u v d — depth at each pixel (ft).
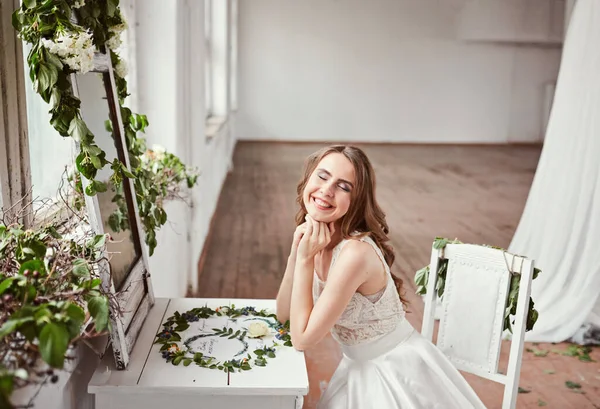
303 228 6.38
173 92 12.32
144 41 12.10
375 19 45.98
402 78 47.06
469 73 47.24
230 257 18.63
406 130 47.93
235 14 40.50
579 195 12.76
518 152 44.19
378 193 28.68
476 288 7.00
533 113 48.11
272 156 40.06
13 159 5.68
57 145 7.61
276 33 45.68
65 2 5.12
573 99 12.91
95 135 5.60
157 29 12.08
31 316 3.67
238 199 26.89
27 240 4.72
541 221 13.62
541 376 11.34
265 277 16.93
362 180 6.09
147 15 12.01
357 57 46.52
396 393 5.99
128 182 6.46
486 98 47.73
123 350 5.33
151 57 12.17
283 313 6.64
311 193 6.07
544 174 13.65
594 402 10.51
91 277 5.00
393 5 45.85
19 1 5.81
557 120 13.30
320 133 47.55
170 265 12.62
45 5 4.95
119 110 6.37
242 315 6.78
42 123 7.31
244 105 46.70
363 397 6.13
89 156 5.04
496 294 6.86
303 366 5.64
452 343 7.15
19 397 4.00
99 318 4.17
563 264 13.08
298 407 6.10
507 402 6.75
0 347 3.76
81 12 5.56
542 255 13.39
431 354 6.30
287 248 19.86
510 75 47.39
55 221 6.23
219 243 20.08
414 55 46.75
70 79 5.08
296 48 46.01
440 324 7.24
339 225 6.46
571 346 12.59
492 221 24.07
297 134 47.44
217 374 5.40
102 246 5.09
